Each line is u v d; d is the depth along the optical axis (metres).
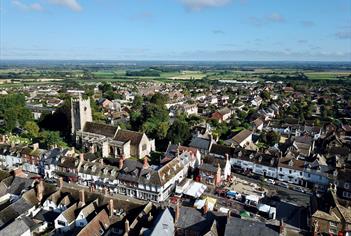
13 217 76.81
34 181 92.94
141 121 172.12
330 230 75.94
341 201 82.38
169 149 127.75
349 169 105.25
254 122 186.62
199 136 139.38
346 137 167.88
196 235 68.69
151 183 94.31
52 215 80.75
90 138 136.38
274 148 134.75
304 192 103.94
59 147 129.88
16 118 166.38
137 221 70.12
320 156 121.44
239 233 64.75
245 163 120.06
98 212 77.06
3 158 126.25
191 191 97.38
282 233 64.12
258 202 94.81
